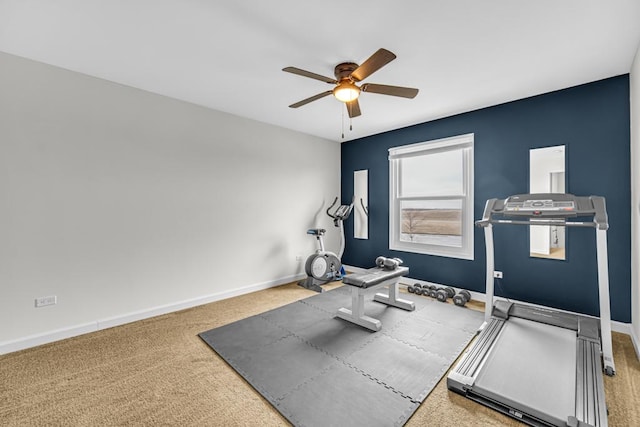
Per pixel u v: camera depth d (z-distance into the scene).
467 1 1.68
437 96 3.11
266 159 4.11
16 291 2.32
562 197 2.34
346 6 1.73
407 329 2.71
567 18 1.82
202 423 1.57
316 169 4.81
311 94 3.11
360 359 2.20
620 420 1.57
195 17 1.84
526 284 3.18
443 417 1.61
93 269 2.69
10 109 2.29
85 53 2.29
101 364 2.14
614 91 2.63
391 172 4.43
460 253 3.72
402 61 2.38
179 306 3.24
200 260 3.44
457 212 3.78
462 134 3.64
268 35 2.04
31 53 2.29
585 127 2.78
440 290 3.60
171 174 3.20
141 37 2.08
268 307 3.33
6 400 1.75
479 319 2.94
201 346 2.42
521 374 1.84
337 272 4.48
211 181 3.53
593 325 2.40
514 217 3.23
